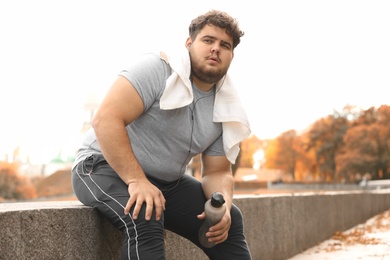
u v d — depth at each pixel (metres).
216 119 3.44
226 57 3.30
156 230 2.98
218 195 3.24
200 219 3.47
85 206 3.22
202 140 3.41
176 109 3.25
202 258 4.92
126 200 3.08
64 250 2.92
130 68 3.19
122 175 3.10
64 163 102.19
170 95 3.20
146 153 3.29
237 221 3.49
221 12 3.31
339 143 110.31
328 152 111.69
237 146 3.55
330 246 8.80
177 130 3.29
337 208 10.99
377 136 100.75
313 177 121.62
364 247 8.63
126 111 3.11
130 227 2.99
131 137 3.30
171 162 3.34
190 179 3.59
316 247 8.66
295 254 7.68
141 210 2.99
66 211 2.95
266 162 131.50
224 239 3.32
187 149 3.36
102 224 3.31
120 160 3.07
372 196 16.94
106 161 3.29
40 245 2.73
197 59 3.28
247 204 5.89
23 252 2.60
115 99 3.11
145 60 3.24
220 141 3.57
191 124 3.33
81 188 3.27
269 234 6.61
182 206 3.48
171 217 3.50
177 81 3.23
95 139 3.38
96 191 3.18
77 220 3.04
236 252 3.46
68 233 2.96
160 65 3.24
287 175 130.75
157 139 3.29
